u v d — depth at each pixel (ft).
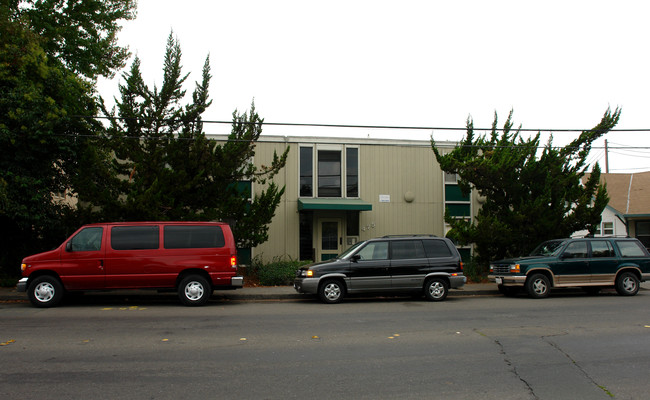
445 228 65.51
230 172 48.44
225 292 45.09
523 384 17.51
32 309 35.78
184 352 22.09
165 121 46.73
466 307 37.58
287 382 17.61
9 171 42.45
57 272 36.42
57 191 49.26
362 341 24.63
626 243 46.47
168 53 46.60
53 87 45.68
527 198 53.62
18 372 18.67
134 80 45.47
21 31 44.04
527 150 52.24
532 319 31.55
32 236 49.67
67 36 56.49
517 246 54.70
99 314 33.42
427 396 16.16
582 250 45.29
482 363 20.38
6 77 42.65
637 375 18.65
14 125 43.14
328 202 59.31
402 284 41.06
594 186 53.67
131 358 20.93
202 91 47.52
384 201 64.49
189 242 38.09
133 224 37.88
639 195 84.28
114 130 44.86
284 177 62.28
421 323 30.01
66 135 44.01
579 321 30.76
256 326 28.86
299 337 25.59
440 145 66.64
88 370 18.99
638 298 43.55
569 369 19.48
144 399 15.66
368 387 17.10
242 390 16.66
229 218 52.03
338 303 40.37
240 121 49.16
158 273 37.29
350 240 63.16
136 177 46.98
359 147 64.49
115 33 62.49
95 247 37.04
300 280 40.78
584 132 52.54
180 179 45.83
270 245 61.21
